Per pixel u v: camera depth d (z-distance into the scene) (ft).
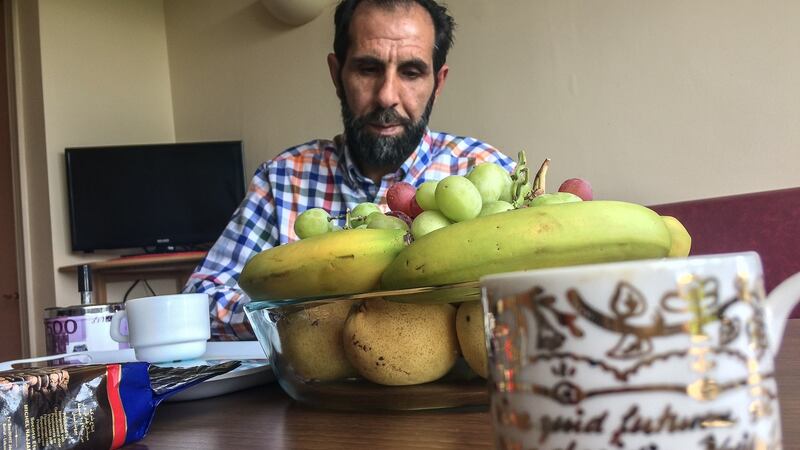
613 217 1.14
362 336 1.32
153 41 9.64
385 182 4.59
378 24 4.27
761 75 5.61
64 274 8.49
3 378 1.16
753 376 0.67
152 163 8.67
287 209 4.68
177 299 2.28
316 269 1.36
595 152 6.54
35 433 1.15
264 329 1.50
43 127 8.52
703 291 0.66
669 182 6.12
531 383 0.69
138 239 8.58
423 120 4.53
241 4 9.07
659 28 6.12
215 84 9.36
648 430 0.64
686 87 5.99
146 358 2.25
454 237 1.19
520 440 0.71
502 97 7.09
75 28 8.84
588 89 6.55
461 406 1.35
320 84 8.41
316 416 1.40
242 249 4.58
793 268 4.20
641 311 0.65
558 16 6.70
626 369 0.65
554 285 0.68
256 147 9.00
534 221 1.14
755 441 0.66
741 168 5.74
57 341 3.09
